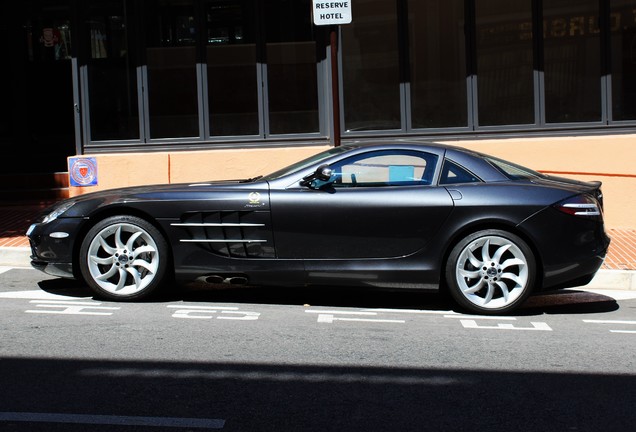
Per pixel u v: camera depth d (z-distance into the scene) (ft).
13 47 43.88
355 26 37.63
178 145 38.65
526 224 22.68
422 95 37.63
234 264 23.24
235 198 23.18
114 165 38.22
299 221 23.02
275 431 14.16
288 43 37.96
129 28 38.42
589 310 24.48
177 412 15.02
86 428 14.21
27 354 18.63
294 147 38.14
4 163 43.80
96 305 23.63
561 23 36.81
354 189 23.29
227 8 38.14
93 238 23.61
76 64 38.58
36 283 26.81
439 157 23.59
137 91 38.63
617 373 17.74
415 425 14.51
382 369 17.83
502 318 23.07
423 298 25.70
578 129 36.88
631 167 35.68
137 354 18.72
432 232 22.89
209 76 38.45
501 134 37.27
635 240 32.99
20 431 14.06
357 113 37.91
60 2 43.88
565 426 14.56
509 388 16.63
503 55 37.14
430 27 37.40
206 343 19.76
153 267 23.63
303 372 17.52
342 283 23.25
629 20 36.50
